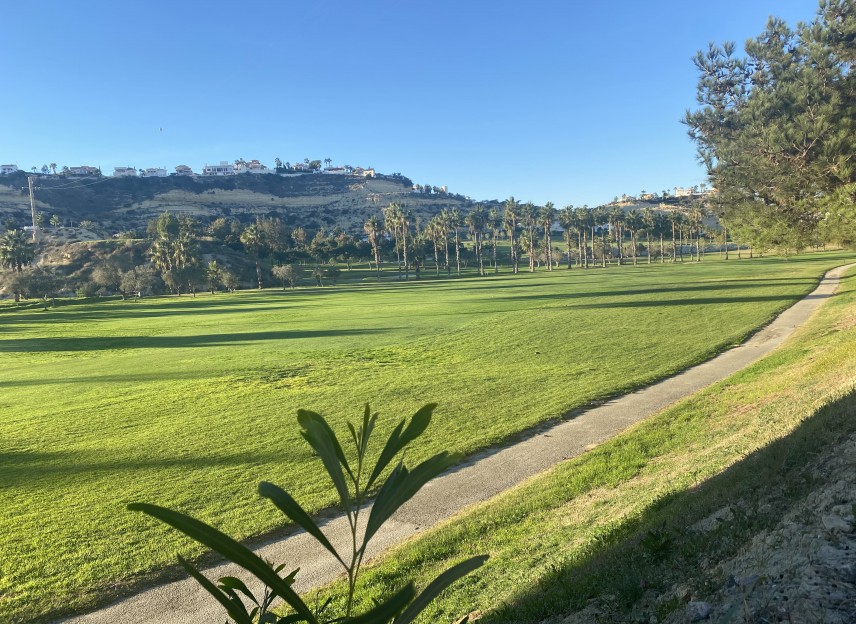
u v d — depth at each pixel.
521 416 19.16
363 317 58.28
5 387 31.38
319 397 24.34
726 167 21.88
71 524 12.48
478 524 9.98
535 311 53.38
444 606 6.79
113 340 52.00
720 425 13.62
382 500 1.33
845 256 119.94
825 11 18.75
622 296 62.34
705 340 32.69
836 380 13.41
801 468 6.49
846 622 2.81
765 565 3.79
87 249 149.62
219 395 25.92
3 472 16.25
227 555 1.15
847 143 17.80
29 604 9.32
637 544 5.93
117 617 8.80
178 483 14.81
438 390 24.28
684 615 3.58
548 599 5.30
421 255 160.00
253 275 147.88
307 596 8.27
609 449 13.61
